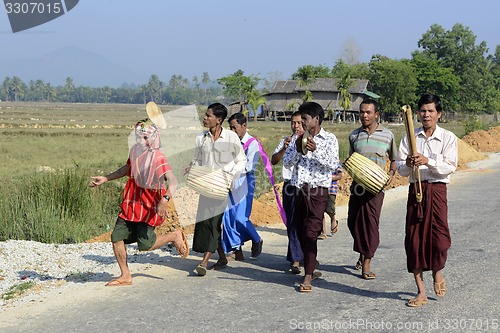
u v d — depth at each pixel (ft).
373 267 26.03
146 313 19.92
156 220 22.74
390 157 25.63
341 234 33.76
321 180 22.49
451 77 339.16
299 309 20.27
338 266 26.37
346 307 20.44
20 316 19.70
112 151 106.32
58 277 24.58
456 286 22.65
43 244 29.60
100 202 40.29
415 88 316.81
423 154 20.40
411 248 20.24
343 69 322.75
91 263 26.71
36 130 172.04
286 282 23.84
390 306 20.45
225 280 24.14
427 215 19.98
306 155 22.68
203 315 19.71
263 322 18.98
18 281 23.86
